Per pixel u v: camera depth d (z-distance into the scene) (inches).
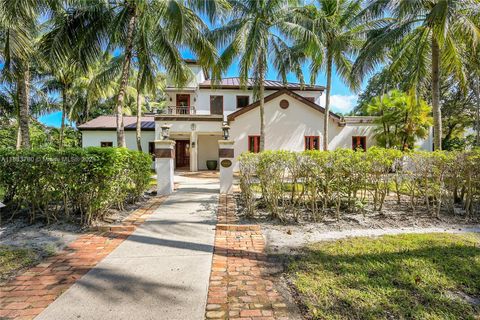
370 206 251.4
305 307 99.3
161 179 352.2
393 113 615.8
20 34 342.3
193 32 378.9
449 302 100.0
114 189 224.4
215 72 521.3
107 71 510.6
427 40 383.9
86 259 145.5
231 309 99.0
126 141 823.1
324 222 211.0
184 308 100.0
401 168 240.2
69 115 1001.5
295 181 221.0
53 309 99.5
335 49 541.0
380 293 106.2
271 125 668.7
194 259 145.5
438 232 187.2
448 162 228.2
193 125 689.6
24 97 401.1
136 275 126.6
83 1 362.0
